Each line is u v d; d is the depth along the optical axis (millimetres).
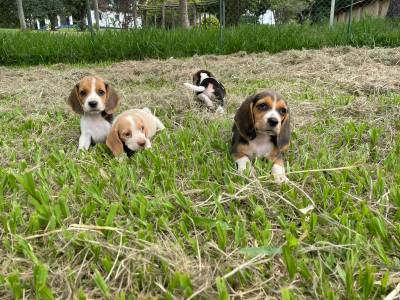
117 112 993
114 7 4512
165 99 1087
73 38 2266
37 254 445
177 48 2209
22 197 567
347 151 711
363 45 2070
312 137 790
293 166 652
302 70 1474
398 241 451
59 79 1490
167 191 587
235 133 737
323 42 2131
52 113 1030
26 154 754
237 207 544
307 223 488
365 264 415
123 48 2201
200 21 3980
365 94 1125
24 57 2162
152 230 486
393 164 647
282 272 411
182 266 405
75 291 387
